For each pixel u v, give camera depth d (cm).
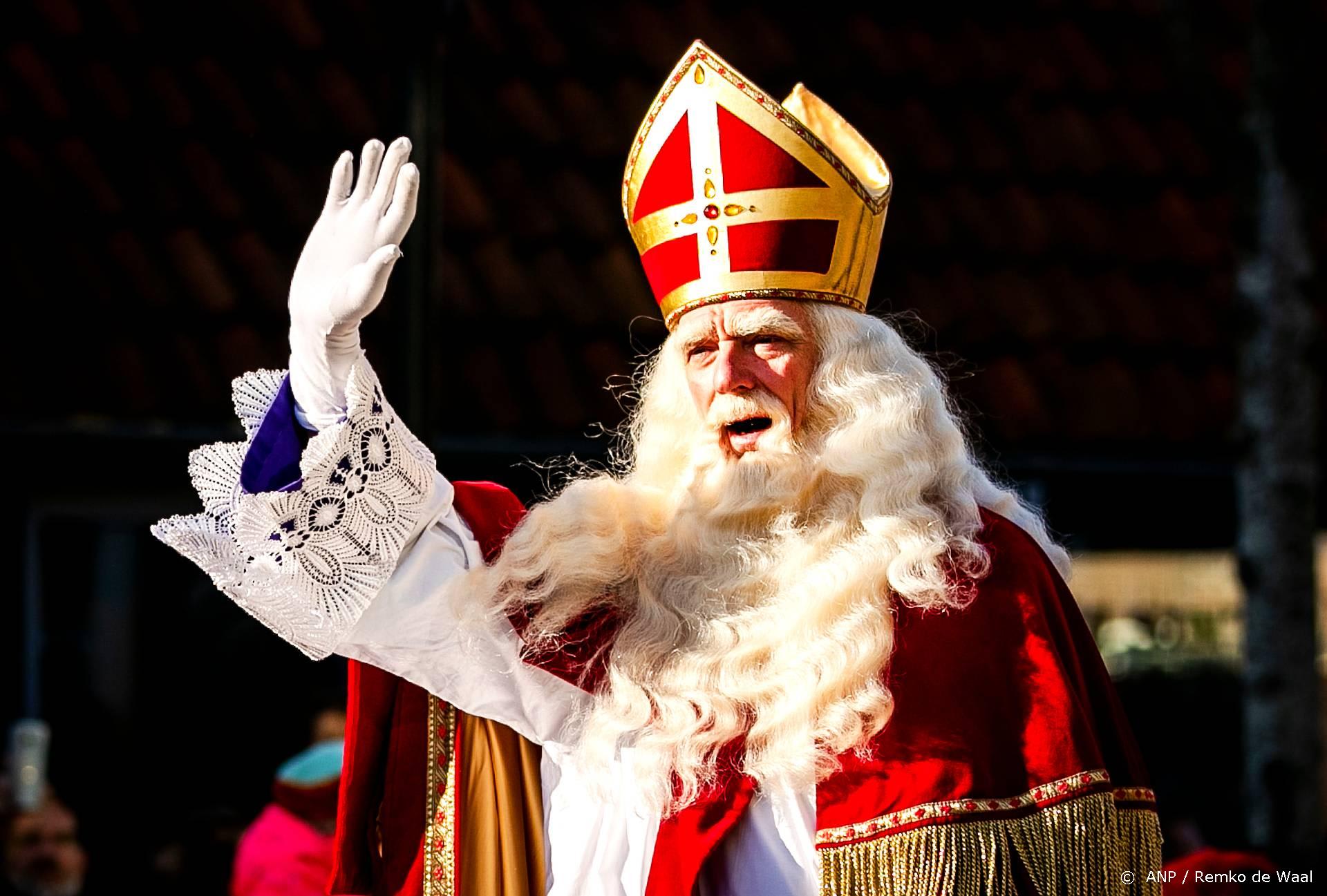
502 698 712
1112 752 695
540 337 1719
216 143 1731
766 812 683
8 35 1734
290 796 1367
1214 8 2066
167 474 1689
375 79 1798
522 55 1847
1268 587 1664
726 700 688
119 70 1742
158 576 1773
